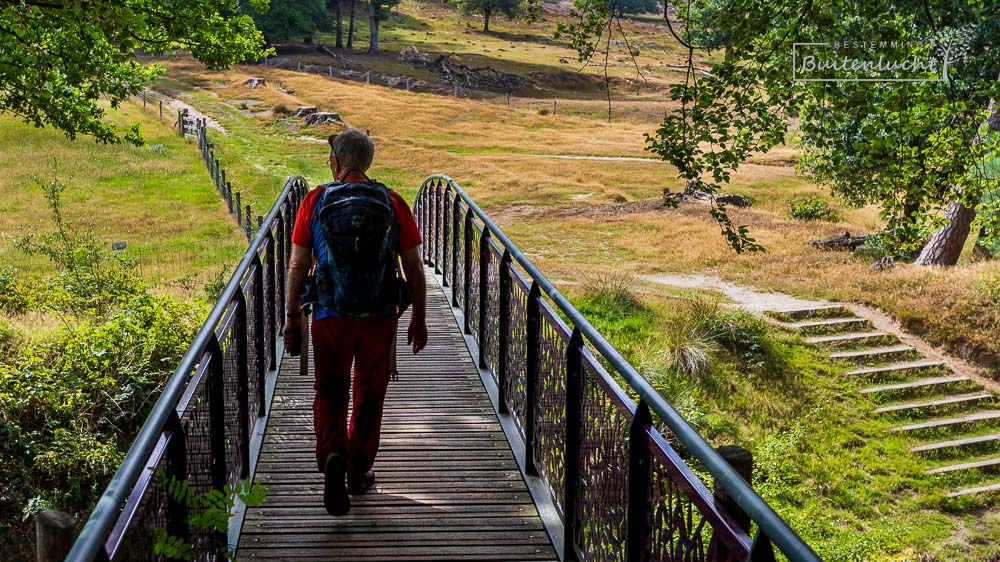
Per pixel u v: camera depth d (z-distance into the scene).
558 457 4.43
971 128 11.60
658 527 2.81
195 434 3.29
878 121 10.46
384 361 4.28
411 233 4.32
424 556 4.07
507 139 54.25
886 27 9.66
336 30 99.88
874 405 15.51
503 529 4.38
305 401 6.46
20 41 12.54
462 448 5.57
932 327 17.95
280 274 8.02
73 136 16.78
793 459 13.77
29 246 15.66
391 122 56.62
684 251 24.95
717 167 10.03
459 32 115.62
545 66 92.69
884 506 12.89
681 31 10.22
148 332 10.55
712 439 13.98
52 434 9.41
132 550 2.24
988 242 12.47
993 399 16.02
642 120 69.00
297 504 4.63
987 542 12.24
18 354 10.66
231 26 15.47
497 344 6.77
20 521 8.77
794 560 1.71
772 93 9.86
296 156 44.06
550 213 32.09
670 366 15.34
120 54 14.16
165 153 40.47
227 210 30.09
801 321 18.23
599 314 17.42
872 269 22.06
